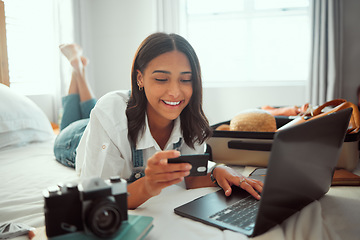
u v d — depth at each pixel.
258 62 3.45
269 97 3.32
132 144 1.13
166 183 0.81
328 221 0.80
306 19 3.30
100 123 1.07
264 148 1.34
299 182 0.75
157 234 0.72
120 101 1.14
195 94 1.10
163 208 0.88
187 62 1.03
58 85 3.12
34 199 1.10
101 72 3.71
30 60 2.95
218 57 3.54
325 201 0.93
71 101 2.20
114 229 0.61
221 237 0.70
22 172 1.41
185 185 1.13
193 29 3.57
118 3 3.60
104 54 3.68
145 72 1.02
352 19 3.06
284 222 0.78
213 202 0.88
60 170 1.46
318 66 3.03
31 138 1.94
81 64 2.20
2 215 0.96
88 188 0.60
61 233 0.61
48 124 2.09
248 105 3.37
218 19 3.49
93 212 0.59
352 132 1.26
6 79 2.43
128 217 0.69
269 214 0.69
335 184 1.10
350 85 3.12
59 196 0.60
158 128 1.17
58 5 3.12
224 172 1.03
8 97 1.89
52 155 1.73
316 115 1.41
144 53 1.01
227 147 1.42
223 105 3.42
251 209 0.83
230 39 3.49
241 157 1.40
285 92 3.28
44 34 3.11
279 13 3.34
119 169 1.08
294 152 0.68
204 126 1.19
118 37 3.63
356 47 3.08
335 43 2.97
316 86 3.04
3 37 2.41
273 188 0.66
